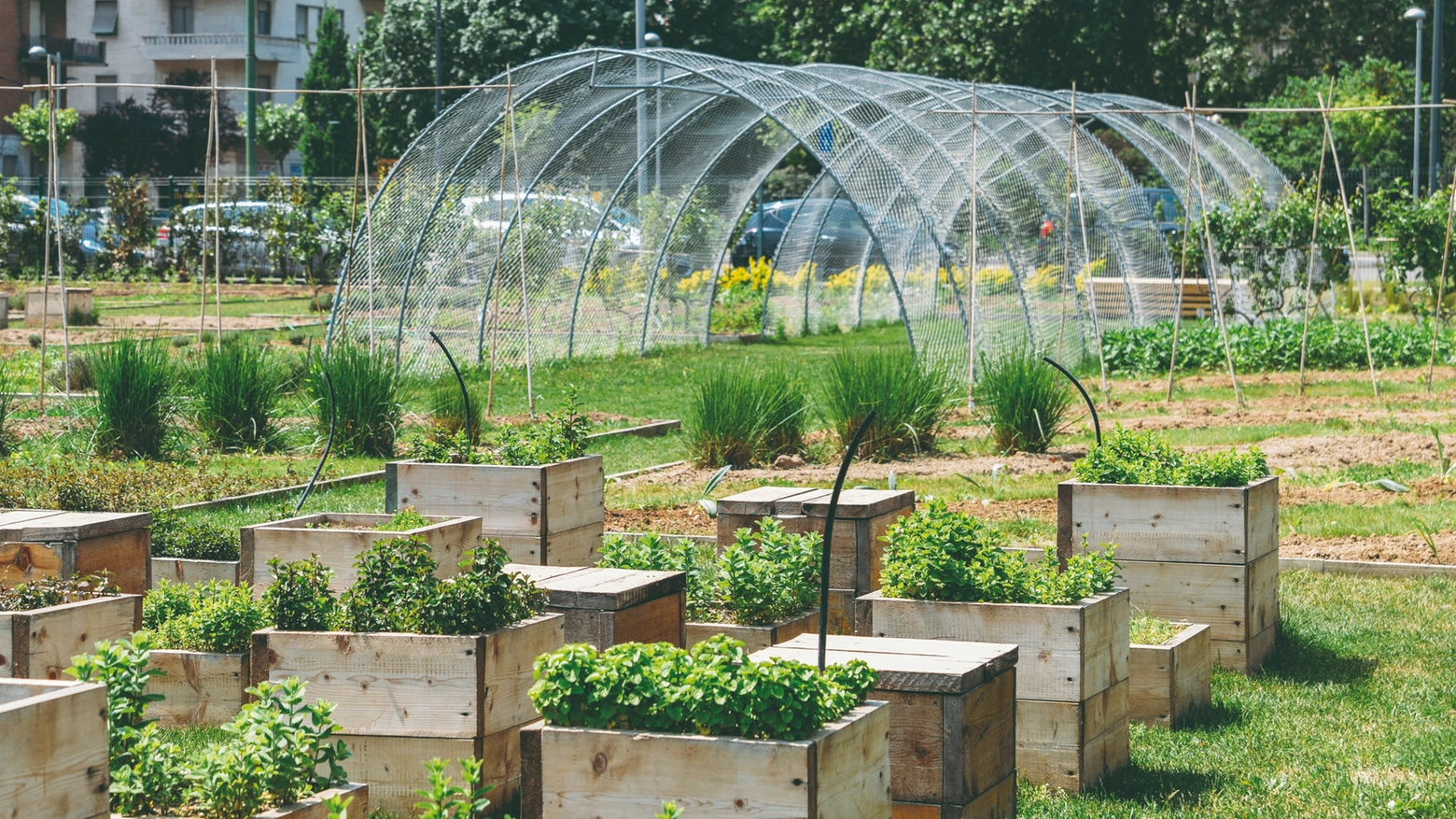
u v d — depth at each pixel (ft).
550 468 23.72
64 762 10.59
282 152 194.90
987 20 116.06
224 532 25.76
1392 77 122.93
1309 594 25.59
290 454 42.11
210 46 203.62
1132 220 71.05
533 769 12.23
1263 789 16.52
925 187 57.57
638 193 69.05
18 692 10.93
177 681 18.70
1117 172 70.28
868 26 126.21
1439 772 16.94
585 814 12.05
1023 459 39.09
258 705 12.80
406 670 15.31
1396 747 17.93
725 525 22.50
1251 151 77.56
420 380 56.34
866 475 37.65
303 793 12.51
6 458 38.93
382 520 21.70
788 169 135.85
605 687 12.12
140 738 12.40
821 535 21.24
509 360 64.34
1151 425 44.78
